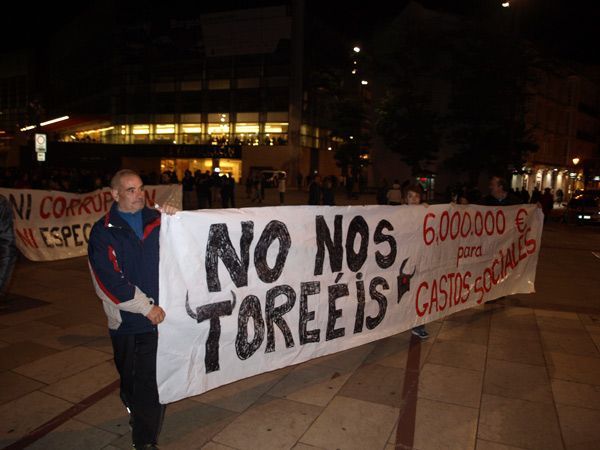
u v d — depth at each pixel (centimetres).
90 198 978
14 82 7175
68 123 5506
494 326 574
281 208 379
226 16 4612
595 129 5656
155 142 5003
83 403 370
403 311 497
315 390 400
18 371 421
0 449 310
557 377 432
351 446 321
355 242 440
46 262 905
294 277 389
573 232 1856
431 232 523
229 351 345
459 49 3017
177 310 311
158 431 301
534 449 322
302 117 4550
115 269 280
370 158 3997
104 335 511
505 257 650
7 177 1797
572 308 670
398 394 395
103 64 5319
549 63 3275
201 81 4788
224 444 321
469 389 406
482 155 2908
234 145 4569
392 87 3375
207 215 328
